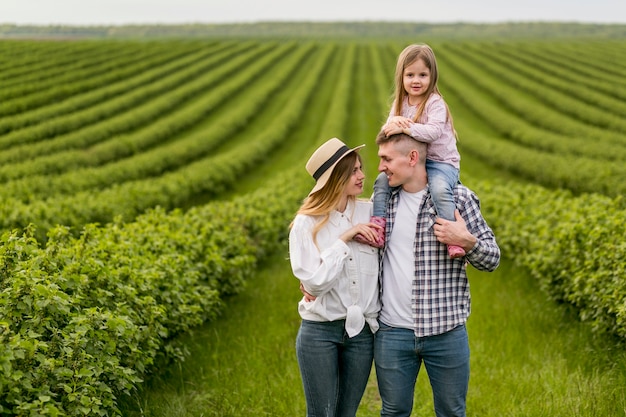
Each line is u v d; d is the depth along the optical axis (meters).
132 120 33.38
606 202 10.18
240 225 11.47
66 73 47.69
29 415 3.88
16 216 12.05
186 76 50.44
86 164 24.34
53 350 4.50
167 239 8.60
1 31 170.62
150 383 6.13
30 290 4.58
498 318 8.25
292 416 5.68
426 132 4.22
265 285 10.23
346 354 4.33
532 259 9.67
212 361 6.92
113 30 182.62
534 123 35.56
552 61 58.25
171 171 25.38
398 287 4.23
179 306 6.71
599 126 34.31
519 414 5.56
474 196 4.33
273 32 180.88
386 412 4.34
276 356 7.07
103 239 7.21
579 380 6.13
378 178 4.48
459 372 4.21
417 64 4.52
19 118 31.89
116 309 5.49
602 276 6.98
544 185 22.28
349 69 59.16
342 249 4.10
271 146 29.77
